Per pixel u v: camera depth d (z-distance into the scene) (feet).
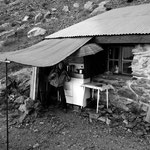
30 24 48.47
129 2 40.29
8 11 61.26
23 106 20.95
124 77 19.25
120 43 18.17
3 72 30.60
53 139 15.69
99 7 41.47
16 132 17.15
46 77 22.21
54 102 23.04
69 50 17.60
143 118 17.03
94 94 21.31
